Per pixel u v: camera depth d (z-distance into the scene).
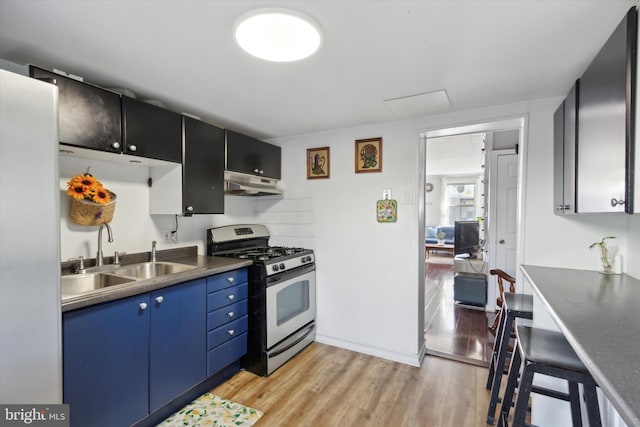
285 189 3.22
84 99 1.61
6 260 0.96
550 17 1.23
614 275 1.82
